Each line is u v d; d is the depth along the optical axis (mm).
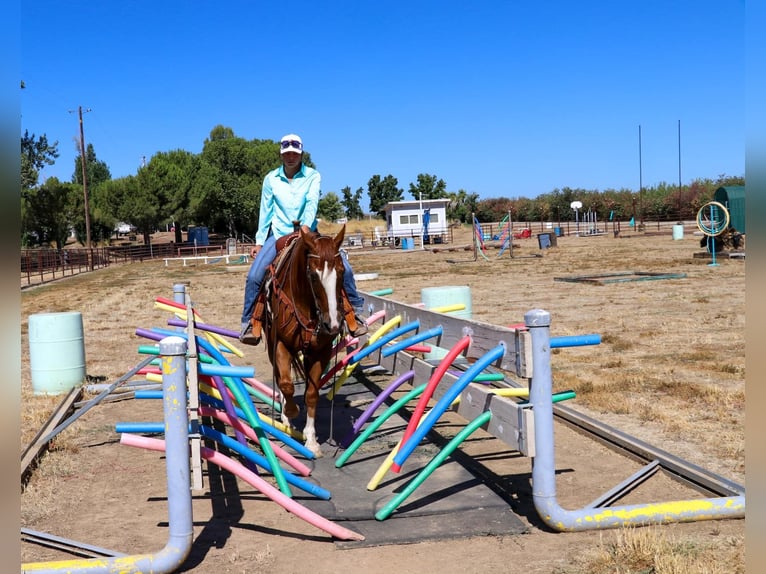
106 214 63156
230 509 5332
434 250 48344
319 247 5621
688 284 20922
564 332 13203
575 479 5707
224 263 50062
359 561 4297
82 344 10359
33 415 8531
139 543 4672
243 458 6641
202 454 4629
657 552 4109
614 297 18578
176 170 64562
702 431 6770
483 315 16203
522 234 61938
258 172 81812
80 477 6191
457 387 5066
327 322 5477
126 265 53531
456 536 4629
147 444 4594
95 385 9969
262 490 4617
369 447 6828
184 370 4238
